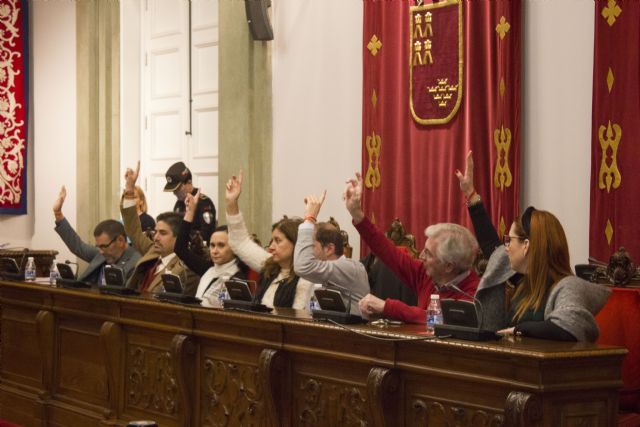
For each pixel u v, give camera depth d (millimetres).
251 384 4312
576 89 5926
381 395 3559
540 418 3033
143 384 5062
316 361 3988
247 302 4402
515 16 6184
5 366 6496
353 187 4512
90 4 9883
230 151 8148
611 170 5582
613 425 3172
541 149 6113
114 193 9812
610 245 5586
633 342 4227
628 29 5523
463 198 6508
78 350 5664
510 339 3365
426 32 6711
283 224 4875
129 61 9875
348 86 7492
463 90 6516
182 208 7422
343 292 4398
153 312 4949
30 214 10922
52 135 10562
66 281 5898
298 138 7871
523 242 3705
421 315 4000
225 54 8172
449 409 3400
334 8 7609
